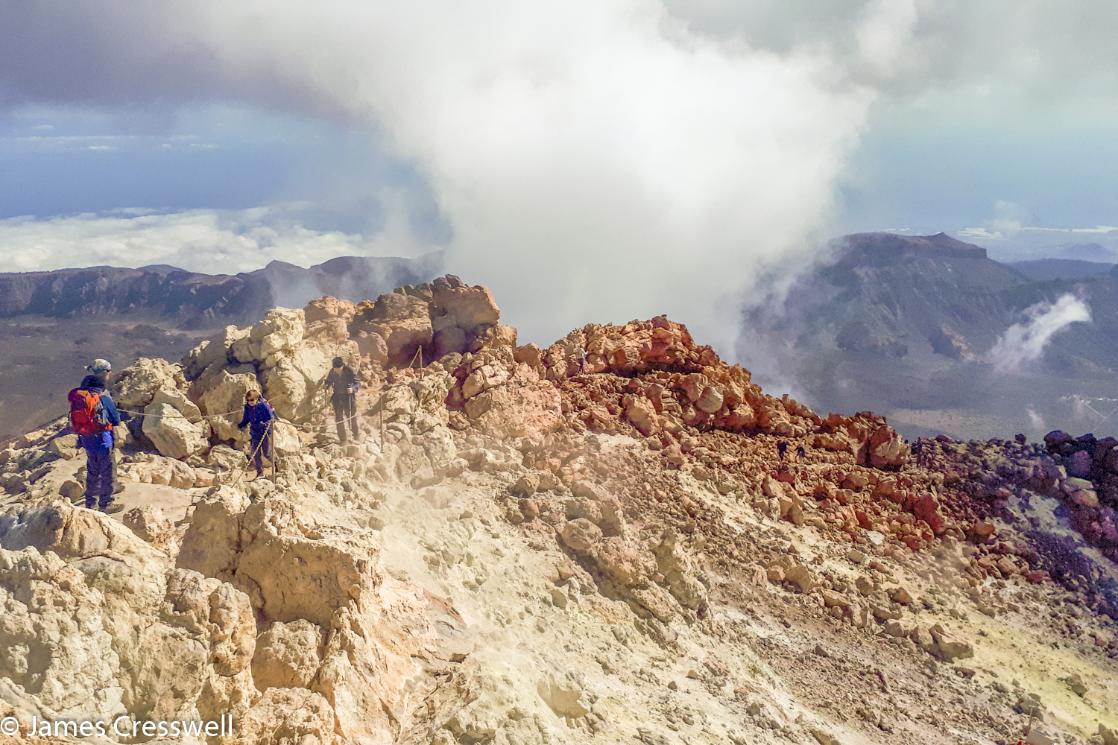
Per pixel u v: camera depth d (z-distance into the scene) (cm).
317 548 1108
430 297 2889
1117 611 3050
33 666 732
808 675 1992
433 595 1382
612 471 2573
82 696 743
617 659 1552
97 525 924
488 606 1488
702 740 1359
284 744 882
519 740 1070
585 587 1769
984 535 3350
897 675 2188
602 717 1289
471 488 2036
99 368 1434
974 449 3912
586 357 3397
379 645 1125
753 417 3575
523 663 1301
